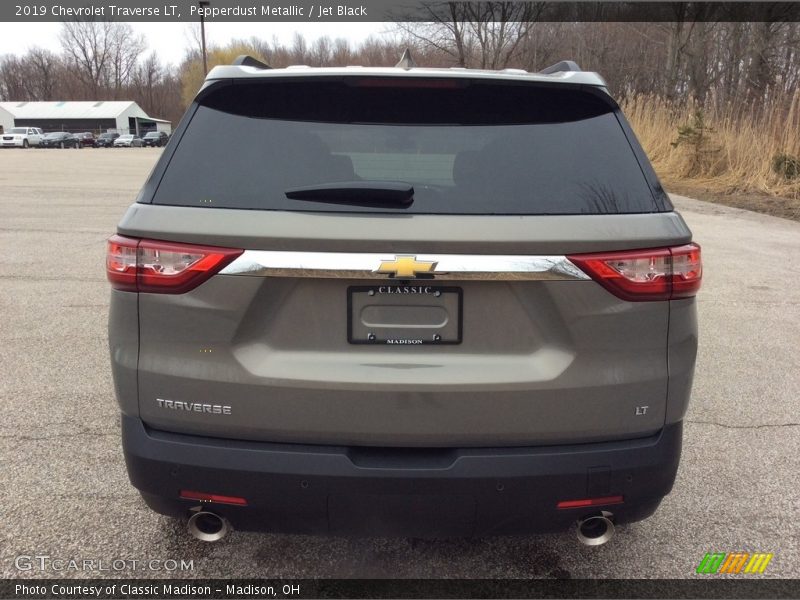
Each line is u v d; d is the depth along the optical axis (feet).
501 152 6.61
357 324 6.27
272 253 6.07
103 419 11.92
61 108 262.47
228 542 8.52
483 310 6.27
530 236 6.06
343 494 6.36
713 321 18.98
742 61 81.20
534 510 6.51
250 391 6.25
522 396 6.27
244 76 6.82
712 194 47.03
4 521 8.79
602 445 6.52
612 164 6.63
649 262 6.31
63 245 28.43
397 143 6.64
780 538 8.77
